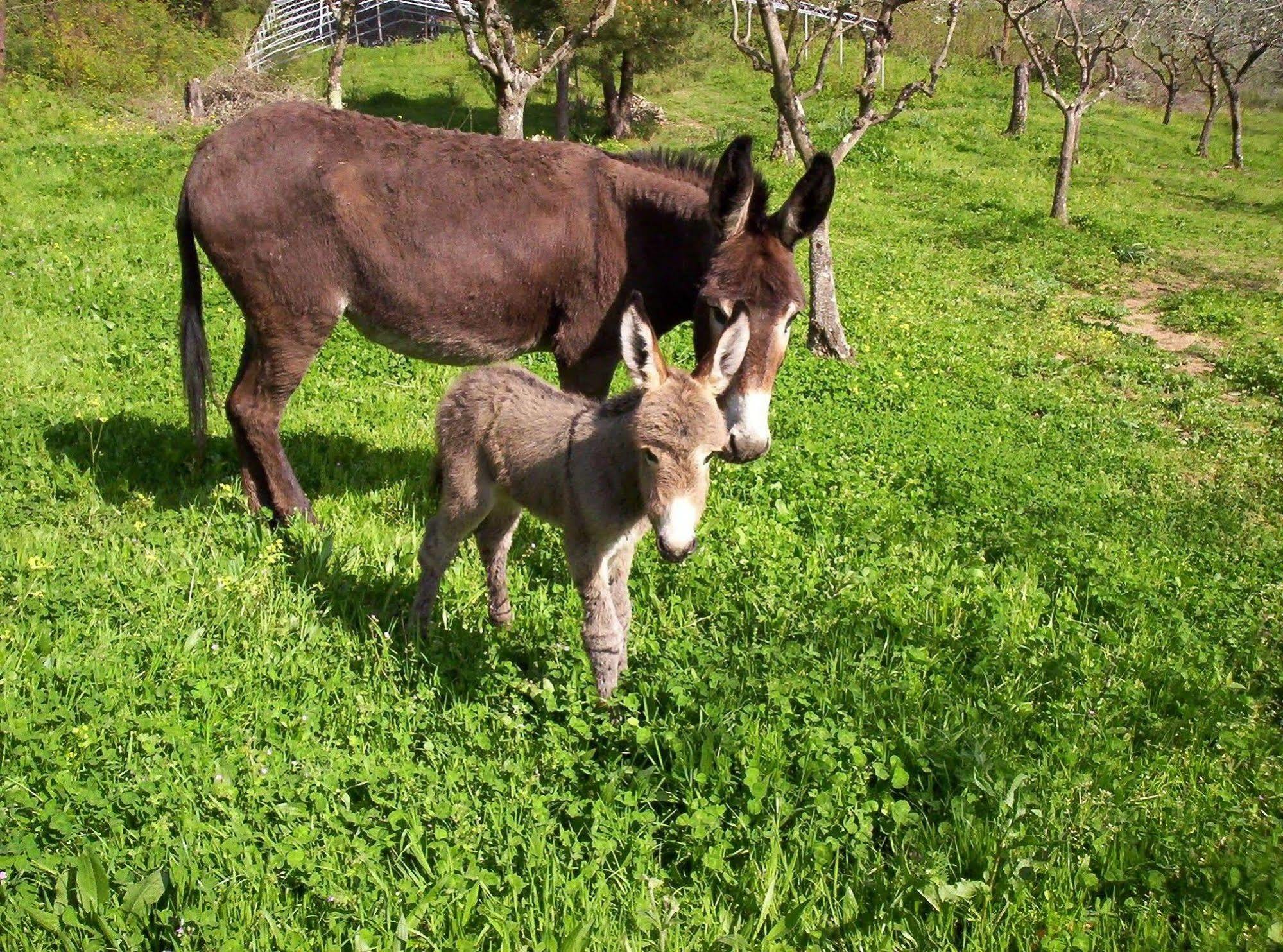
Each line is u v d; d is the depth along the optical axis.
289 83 27.55
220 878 3.14
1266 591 6.54
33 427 6.88
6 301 10.36
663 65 27.73
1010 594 5.82
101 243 13.26
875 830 3.79
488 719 4.24
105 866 3.13
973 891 3.40
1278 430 10.89
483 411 4.64
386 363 9.49
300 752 3.74
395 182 5.78
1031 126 32.34
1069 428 10.14
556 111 30.14
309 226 5.74
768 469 7.39
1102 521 7.44
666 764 4.04
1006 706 4.51
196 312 6.18
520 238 5.92
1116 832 3.81
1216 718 4.74
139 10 30.62
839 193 22.67
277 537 5.78
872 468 7.80
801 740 4.10
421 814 3.56
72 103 24.89
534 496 4.46
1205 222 23.53
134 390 8.08
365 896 3.16
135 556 5.26
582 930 3.05
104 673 4.10
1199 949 3.28
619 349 6.30
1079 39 21.38
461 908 3.14
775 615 5.16
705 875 3.47
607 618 4.30
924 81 11.67
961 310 14.87
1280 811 4.13
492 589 5.02
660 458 3.75
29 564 4.88
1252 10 31.02
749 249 5.48
